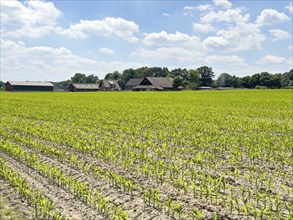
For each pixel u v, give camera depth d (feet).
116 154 37.60
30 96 221.66
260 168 33.58
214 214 21.42
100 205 22.75
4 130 54.85
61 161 37.06
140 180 30.07
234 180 29.89
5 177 30.01
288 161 35.76
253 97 179.32
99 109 101.96
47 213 21.97
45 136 49.83
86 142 47.55
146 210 23.63
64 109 102.27
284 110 96.99
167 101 152.25
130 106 116.47
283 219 21.85
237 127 60.90
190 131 54.95
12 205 24.00
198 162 35.70
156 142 47.70
